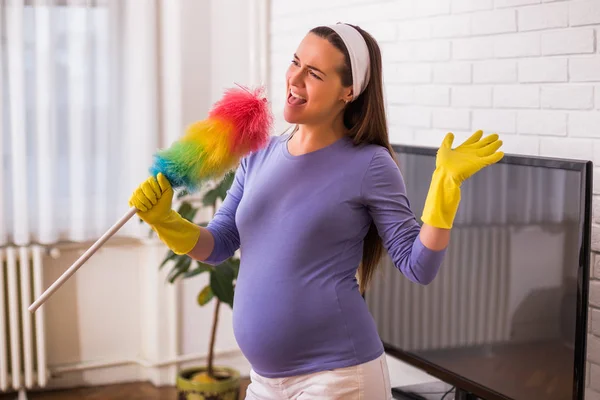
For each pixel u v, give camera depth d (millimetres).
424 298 3021
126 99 3992
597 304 2531
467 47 2943
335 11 3660
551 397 2480
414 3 3186
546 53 2637
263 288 1870
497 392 2697
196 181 1884
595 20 2467
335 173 1863
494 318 2695
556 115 2617
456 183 1728
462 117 2986
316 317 1839
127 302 4242
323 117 1882
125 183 4035
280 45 4098
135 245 4195
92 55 3889
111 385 4234
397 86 3312
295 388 1888
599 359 2529
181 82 4055
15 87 3723
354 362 1849
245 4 4168
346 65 1861
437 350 2967
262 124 1880
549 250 2457
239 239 2098
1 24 3717
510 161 2596
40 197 3836
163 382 4242
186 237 1954
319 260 1853
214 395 3631
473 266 2777
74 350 4164
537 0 2654
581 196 2328
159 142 4082
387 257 3203
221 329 4336
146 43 3941
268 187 1908
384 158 1871
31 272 3910
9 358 3936
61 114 3896
